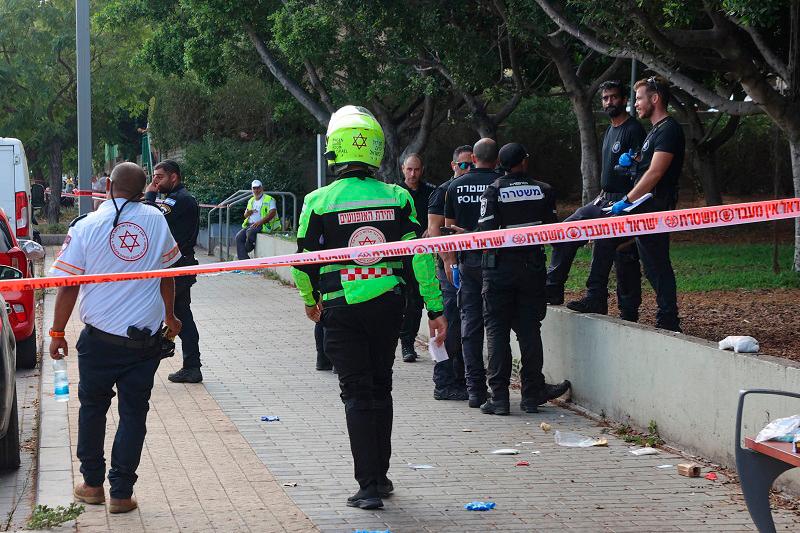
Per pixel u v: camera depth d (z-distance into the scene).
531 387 8.45
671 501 5.98
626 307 9.51
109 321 5.68
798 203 4.55
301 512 5.76
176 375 9.63
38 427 7.89
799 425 4.58
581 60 23.86
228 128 33.25
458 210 8.45
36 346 11.27
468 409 8.59
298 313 14.88
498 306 8.27
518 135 35.69
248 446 7.26
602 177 9.38
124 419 5.75
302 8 21.12
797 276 13.77
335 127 5.90
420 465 6.80
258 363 10.77
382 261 5.79
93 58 37.50
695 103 28.08
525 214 8.09
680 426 7.11
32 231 21.09
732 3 11.00
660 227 4.74
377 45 21.30
